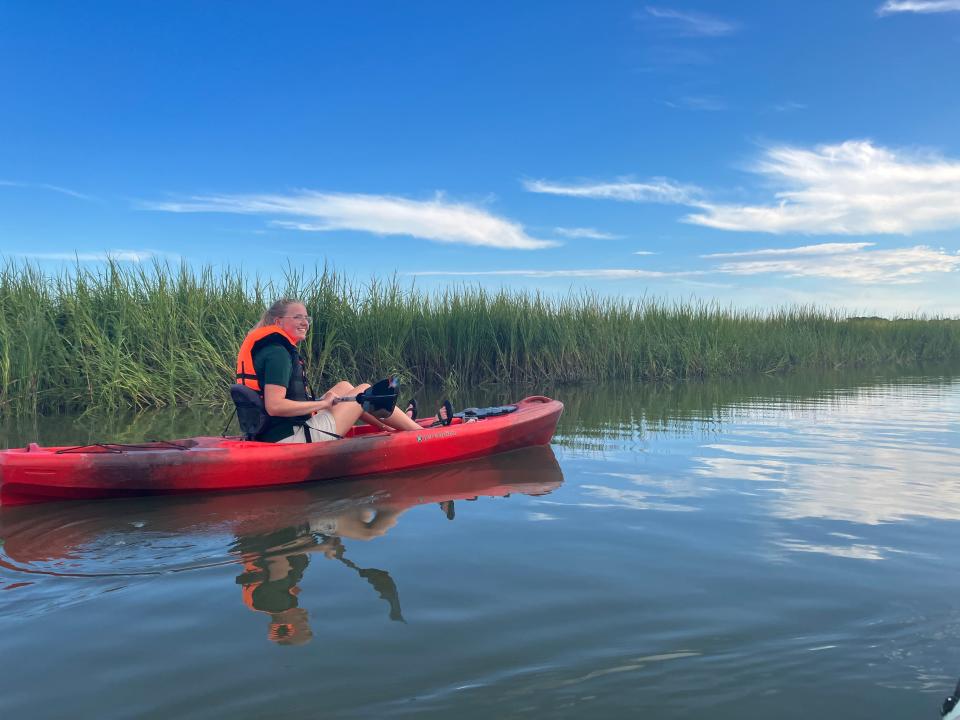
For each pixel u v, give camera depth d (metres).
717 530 3.19
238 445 4.38
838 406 8.41
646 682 1.80
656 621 2.17
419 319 11.96
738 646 1.99
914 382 12.27
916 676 1.83
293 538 3.17
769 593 2.39
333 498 4.00
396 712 1.68
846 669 1.86
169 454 4.06
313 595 2.43
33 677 1.88
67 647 2.05
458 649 1.99
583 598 2.36
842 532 3.14
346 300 10.71
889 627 2.11
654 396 9.88
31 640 2.11
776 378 13.47
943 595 2.36
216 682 1.83
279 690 1.78
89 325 8.56
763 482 4.22
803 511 3.53
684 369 13.52
